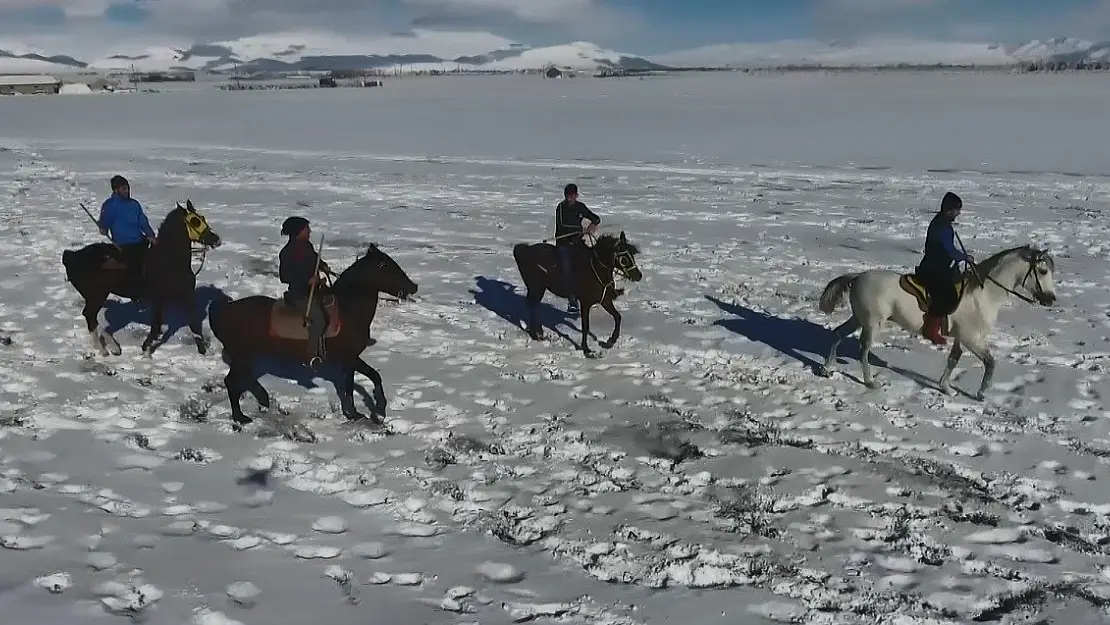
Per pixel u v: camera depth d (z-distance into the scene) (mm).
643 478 7246
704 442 7988
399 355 10289
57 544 5629
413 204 22719
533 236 18562
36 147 36938
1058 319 12234
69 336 10336
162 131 49625
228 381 7875
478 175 29297
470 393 9133
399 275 7820
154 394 8625
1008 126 47562
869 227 20000
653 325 11891
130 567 5422
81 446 7312
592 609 5293
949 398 9203
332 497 6688
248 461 7215
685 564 5844
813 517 6613
